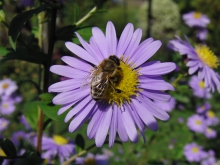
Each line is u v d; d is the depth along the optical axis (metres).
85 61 0.08
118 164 0.18
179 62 0.11
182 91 0.12
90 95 0.08
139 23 0.50
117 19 0.62
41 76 0.10
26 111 0.10
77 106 0.07
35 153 0.09
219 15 0.43
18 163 0.08
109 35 0.08
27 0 0.10
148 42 0.08
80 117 0.07
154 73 0.08
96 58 0.08
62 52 0.25
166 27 0.49
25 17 0.07
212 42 0.43
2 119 0.21
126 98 0.08
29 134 0.17
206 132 0.22
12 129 0.23
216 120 0.22
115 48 0.08
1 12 0.08
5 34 0.29
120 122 0.07
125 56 0.08
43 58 0.08
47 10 0.08
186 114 0.17
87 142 0.23
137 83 0.08
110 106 0.08
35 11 0.07
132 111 0.08
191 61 0.11
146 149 0.15
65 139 0.14
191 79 0.18
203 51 0.11
